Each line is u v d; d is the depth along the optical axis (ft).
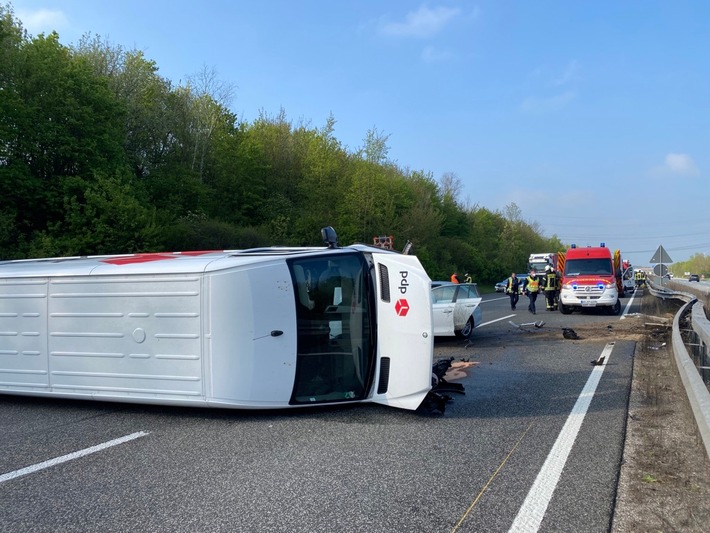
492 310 82.17
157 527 12.82
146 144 107.65
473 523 12.76
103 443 19.20
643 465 16.38
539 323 52.85
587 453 17.51
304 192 131.03
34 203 75.56
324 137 140.15
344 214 125.08
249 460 17.25
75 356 23.61
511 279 82.99
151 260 24.14
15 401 25.76
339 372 22.61
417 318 22.04
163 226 84.43
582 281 70.18
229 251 25.79
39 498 14.58
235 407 21.70
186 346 21.90
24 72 78.64
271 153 139.03
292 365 22.12
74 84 80.84
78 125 80.12
